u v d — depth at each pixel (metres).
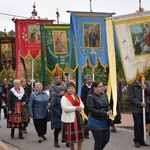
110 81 8.74
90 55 10.62
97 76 16.08
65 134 7.52
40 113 9.71
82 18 10.60
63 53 12.80
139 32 9.07
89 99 6.82
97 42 10.70
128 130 11.64
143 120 8.66
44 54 12.59
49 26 12.73
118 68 14.55
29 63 23.92
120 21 9.09
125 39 9.08
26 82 12.92
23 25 14.11
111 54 9.04
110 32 9.16
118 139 9.98
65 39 12.82
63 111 7.57
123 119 13.94
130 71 8.99
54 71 12.76
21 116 10.35
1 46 15.55
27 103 10.60
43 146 9.28
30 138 10.50
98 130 6.77
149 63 9.04
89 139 9.99
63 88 8.89
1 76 23.19
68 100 7.49
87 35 10.62
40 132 9.80
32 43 14.17
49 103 9.88
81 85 10.27
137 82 8.86
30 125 13.15
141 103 8.61
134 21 9.06
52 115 8.97
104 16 10.77
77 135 7.48
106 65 10.74
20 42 14.12
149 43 9.05
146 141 9.45
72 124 7.46
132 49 9.05
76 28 10.54
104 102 6.86
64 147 9.05
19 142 9.94
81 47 10.56
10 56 15.57
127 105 16.27
